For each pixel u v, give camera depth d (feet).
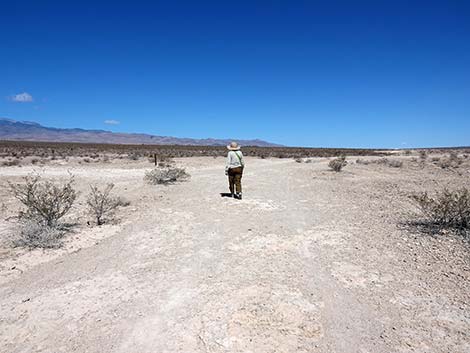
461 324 13.73
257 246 23.48
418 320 14.07
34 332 13.64
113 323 14.17
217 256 21.68
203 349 12.36
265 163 118.83
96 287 17.47
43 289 17.29
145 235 26.35
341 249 22.57
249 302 15.64
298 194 44.96
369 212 33.40
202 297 16.22
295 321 14.08
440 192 44.91
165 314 14.78
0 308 15.47
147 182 56.90
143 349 12.48
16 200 40.91
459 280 17.44
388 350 12.23
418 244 23.00
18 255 21.98
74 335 13.41
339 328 13.58
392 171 82.02
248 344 12.59
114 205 35.83
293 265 20.02
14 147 234.79
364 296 16.14
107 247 23.63
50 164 104.63
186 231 27.32
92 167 94.84
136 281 18.12
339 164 80.12
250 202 39.14
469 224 25.85
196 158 139.54
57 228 26.84
